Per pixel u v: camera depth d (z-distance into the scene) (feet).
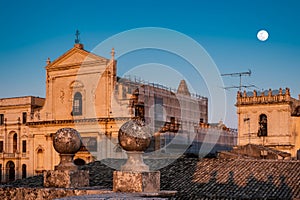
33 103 198.08
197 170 76.48
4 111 203.72
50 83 184.24
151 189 35.24
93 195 31.65
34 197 37.70
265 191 64.85
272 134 187.52
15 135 202.49
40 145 186.50
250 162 79.30
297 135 185.47
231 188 67.31
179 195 64.95
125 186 34.76
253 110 192.03
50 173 39.42
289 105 186.29
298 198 60.70
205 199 63.31
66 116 178.91
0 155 201.67
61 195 36.58
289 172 71.92
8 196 38.60
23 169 196.44
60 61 181.16
